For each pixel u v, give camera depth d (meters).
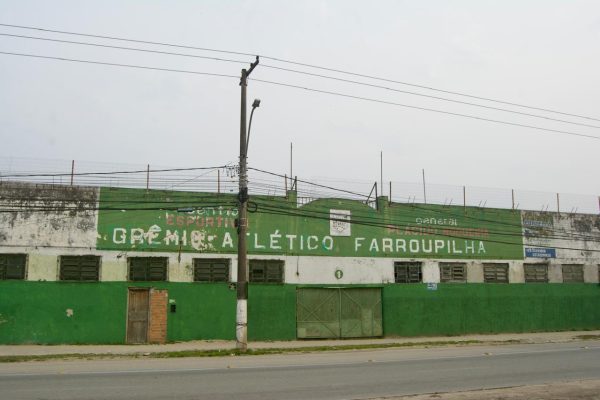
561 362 17.02
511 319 29.95
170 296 24.03
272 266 25.88
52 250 23.02
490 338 27.09
